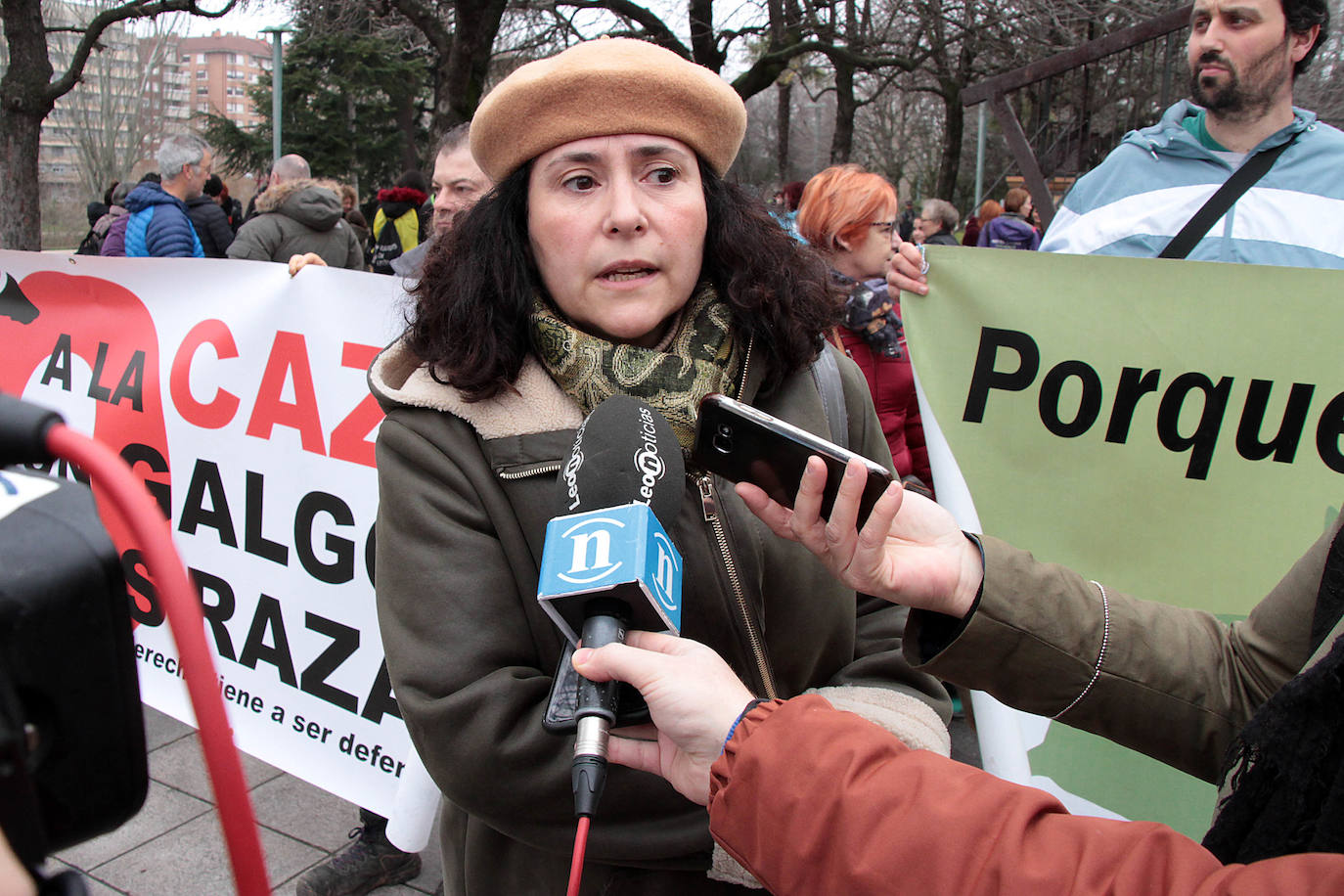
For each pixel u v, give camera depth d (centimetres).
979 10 1462
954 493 213
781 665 140
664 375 131
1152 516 207
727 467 119
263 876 58
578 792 94
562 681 105
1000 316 212
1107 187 273
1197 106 256
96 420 299
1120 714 122
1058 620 120
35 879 53
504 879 139
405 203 736
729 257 141
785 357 144
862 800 86
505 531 129
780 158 2338
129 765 58
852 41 1600
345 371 256
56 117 2822
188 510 281
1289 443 200
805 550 140
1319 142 247
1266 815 90
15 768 52
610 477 109
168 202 591
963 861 82
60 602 54
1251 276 201
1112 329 207
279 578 266
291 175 553
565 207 132
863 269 343
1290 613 117
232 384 273
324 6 1455
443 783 123
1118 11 1194
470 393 130
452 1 1108
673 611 104
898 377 334
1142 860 78
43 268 307
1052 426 210
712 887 131
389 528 132
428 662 123
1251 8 237
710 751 97
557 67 127
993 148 2473
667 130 130
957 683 126
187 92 3161
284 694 264
